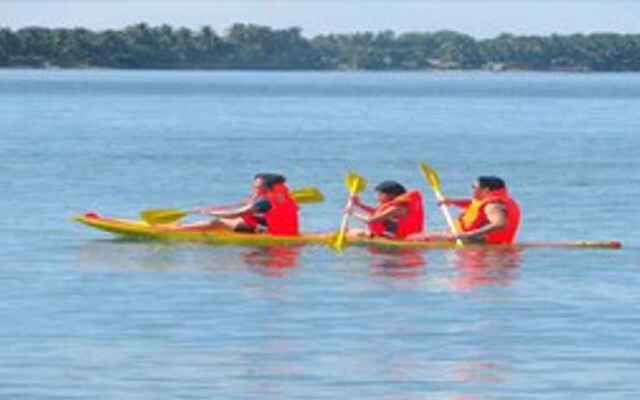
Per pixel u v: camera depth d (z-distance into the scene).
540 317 34.50
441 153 95.25
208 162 84.06
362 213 56.34
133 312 34.75
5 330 32.47
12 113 153.12
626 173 78.44
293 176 75.88
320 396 27.12
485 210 45.12
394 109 187.38
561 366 29.48
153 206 59.47
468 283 39.09
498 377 28.56
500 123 144.62
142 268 41.34
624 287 38.81
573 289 38.44
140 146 97.94
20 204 58.66
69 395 27.02
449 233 45.09
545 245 45.28
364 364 29.53
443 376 28.61
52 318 33.97
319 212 56.59
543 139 113.31
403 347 31.12
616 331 32.88
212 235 45.72
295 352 30.55
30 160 82.62
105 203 60.09
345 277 39.84
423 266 41.72
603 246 45.56
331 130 126.19
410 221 45.38
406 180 75.00
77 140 103.69
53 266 41.78
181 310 35.03
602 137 117.12
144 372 28.66
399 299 36.69
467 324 33.62
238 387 27.66
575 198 64.19
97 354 30.14
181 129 124.69
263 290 37.84
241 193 65.69
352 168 81.94
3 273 40.53
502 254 44.03
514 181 73.44
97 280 39.34
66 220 52.72
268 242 45.34
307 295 37.12
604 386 27.92
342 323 33.62
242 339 31.78
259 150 96.00
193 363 29.48
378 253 43.97
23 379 28.05
